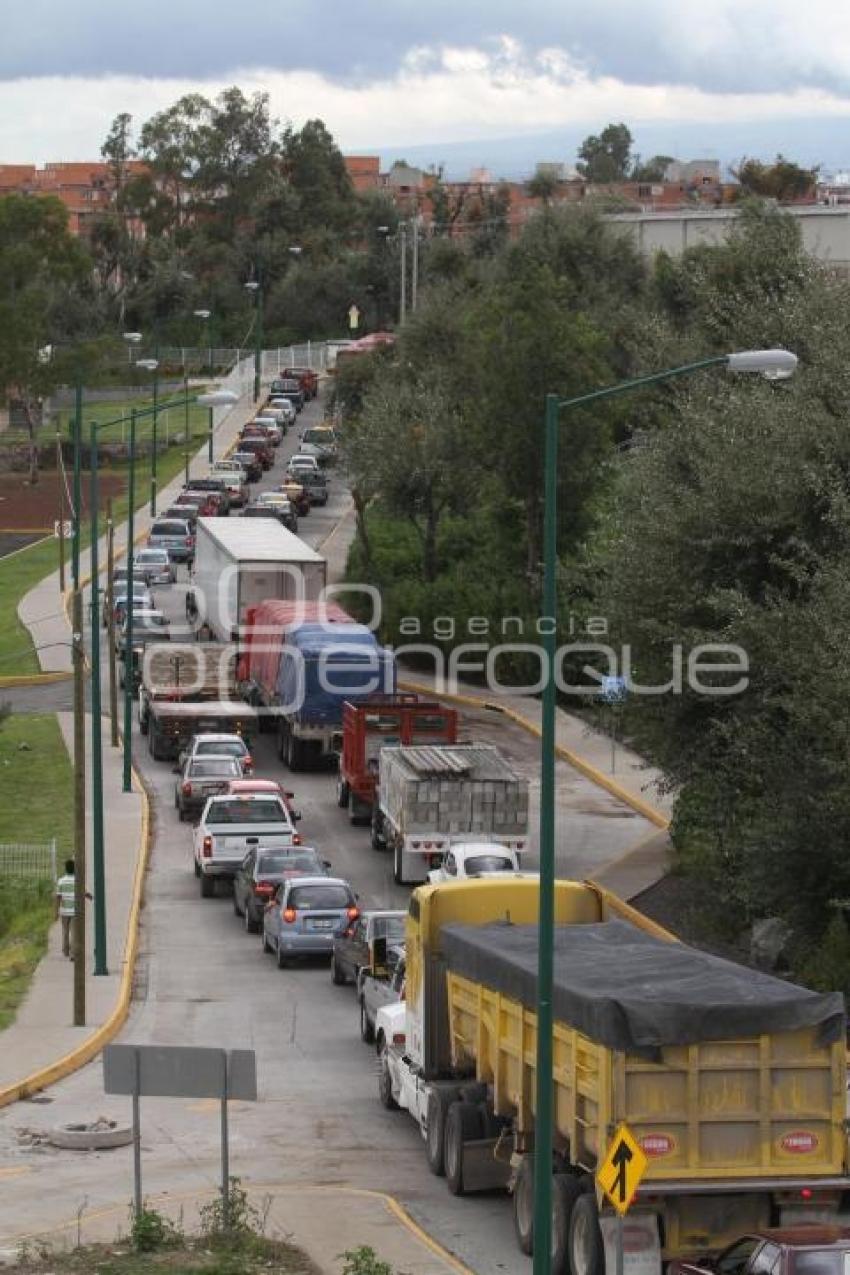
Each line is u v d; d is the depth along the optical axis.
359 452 188.38
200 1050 49.84
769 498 82.81
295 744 137.00
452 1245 52.19
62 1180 58.91
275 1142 64.44
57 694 169.12
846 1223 50.41
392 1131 66.06
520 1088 52.81
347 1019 83.44
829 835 75.44
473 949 57.03
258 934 100.44
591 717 148.50
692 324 147.62
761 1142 47.19
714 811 86.75
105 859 114.12
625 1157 41.22
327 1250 50.72
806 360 98.31
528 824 118.31
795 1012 47.34
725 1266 43.66
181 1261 47.34
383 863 113.19
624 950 55.34
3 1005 83.94
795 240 181.38
